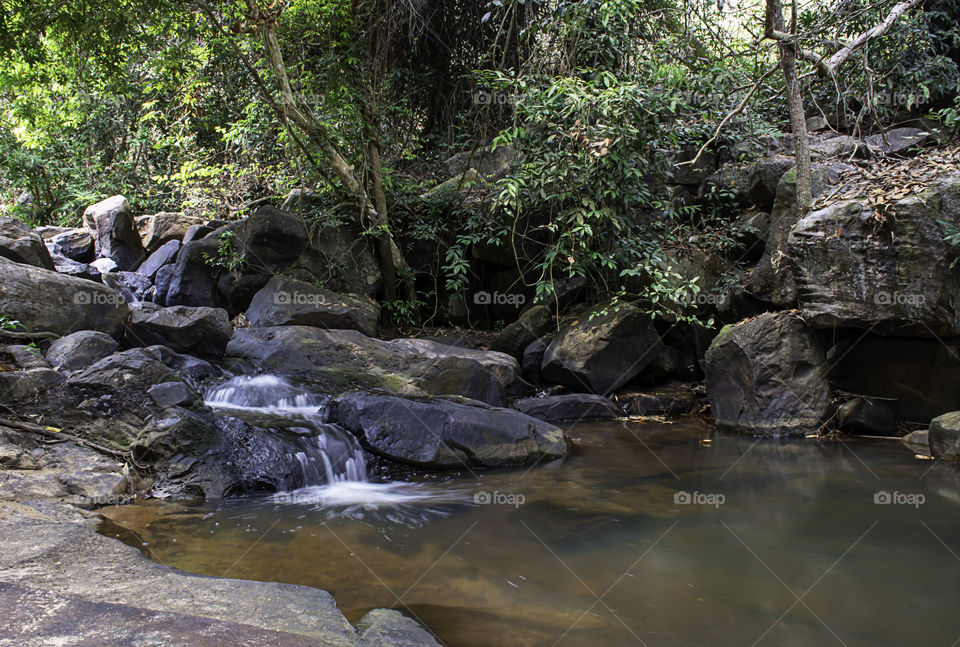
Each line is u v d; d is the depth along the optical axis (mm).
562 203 8398
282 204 9695
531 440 5977
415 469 5609
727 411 7203
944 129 8531
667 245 8703
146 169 13555
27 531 3318
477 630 2809
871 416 6746
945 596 3160
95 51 8297
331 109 9430
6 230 7941
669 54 9031
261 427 5527
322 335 7613
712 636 2775
